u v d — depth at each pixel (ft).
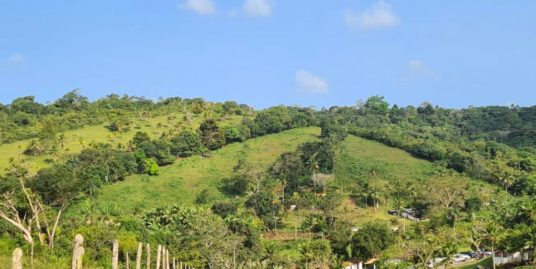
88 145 504.84
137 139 512.22
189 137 536.01
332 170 508.53
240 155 539.29
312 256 330.95
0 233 235.81
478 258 336.49
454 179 463.83
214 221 357.82
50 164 447.42
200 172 497.05
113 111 629.10
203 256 315.17
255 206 422.00
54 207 294.87
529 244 274.98
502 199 443.32
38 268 170.19
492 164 515.91
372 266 350.43
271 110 655.76
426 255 322.96
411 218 442.50
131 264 245.04
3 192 236.84
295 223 419.54
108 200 429.38
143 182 469.57
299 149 527.81
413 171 519.19
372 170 498.28
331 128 604.08
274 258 335.06
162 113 641.40
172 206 404.57
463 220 418.72
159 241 304.30
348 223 400.06
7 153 473.26
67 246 236.22
